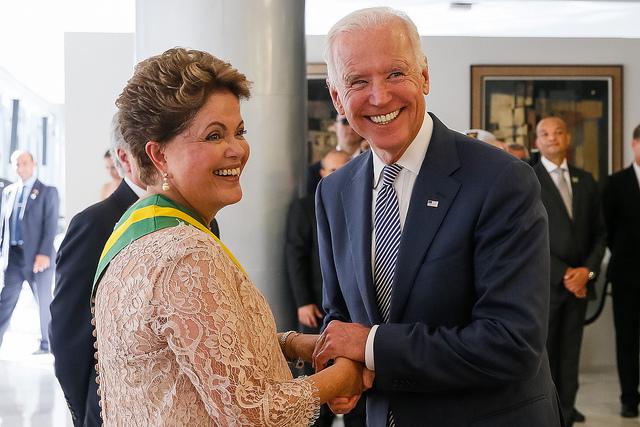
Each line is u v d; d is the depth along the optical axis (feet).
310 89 23.62
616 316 20.12
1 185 29.17
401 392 6.95
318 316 15.88
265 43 15.20
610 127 24.93
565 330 18.79
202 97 5.54
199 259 5.18
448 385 6.59
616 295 20.10
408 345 6.57
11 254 27.45
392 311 6.92
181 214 5.60
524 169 6.77
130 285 5.25
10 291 27.55
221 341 5.07
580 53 24.76
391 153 7.01
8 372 24.72
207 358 5.03
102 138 22.29
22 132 48.16
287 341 7.53
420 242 6.81
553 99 24.75
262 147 15.52
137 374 5.25
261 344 5.55
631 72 24.81
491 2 23.45
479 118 24.62
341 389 6.39
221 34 14.84
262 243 15.72
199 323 5.06
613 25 26.73
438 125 7.20
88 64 22.22
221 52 14.89
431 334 6.63
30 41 35.27
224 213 15.61
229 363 5.07
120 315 5.27
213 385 5.04
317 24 26.76
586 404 20.90
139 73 5.66
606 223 20.49
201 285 5.12
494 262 6.55
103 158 22.29
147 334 5.14
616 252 20.26
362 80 6.81
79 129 22.26
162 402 5.18
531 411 6.93
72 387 8.66
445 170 6.89
